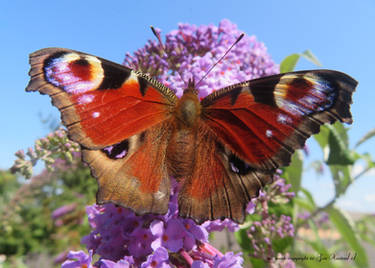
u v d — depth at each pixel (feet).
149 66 0.25
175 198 0.17
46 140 0.23
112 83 0.17
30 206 1.01
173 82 0.22
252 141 0.17
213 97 0.19
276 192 0.27
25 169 0.22
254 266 0.29
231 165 0.17
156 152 0.18
